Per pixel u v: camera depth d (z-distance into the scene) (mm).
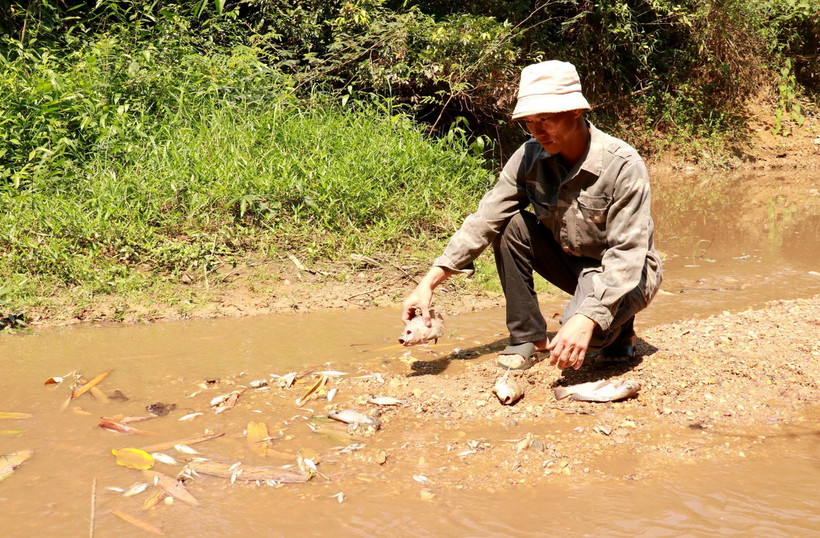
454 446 2479
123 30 7012
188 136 5855
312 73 7672
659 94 13000
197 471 2305
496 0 10008
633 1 12438
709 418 2689
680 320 4062
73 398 2934
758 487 2182
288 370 3262
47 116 5754
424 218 5613
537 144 2848
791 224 7219
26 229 4711
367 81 7961
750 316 3908
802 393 2893
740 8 12953
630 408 2783
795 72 14219
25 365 3328
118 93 6215
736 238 6555
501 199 2943
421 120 9508
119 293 4332
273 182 5348
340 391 3004
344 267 4859
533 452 2418
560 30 11281
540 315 3143
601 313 2586
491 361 3293
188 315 4117
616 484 2205
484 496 2143
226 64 7109
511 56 8242
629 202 2684
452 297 4508
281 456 2410
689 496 2131
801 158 12570
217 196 5168
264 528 1977
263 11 8336
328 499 2131
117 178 5379
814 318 3805
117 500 2137
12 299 4125
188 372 3236
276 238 5086
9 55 6520
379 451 2441
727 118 13031
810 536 1920
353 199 5449
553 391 2938
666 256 5832
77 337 3758
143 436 2576
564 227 2830
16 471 2318
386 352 3514
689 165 12102
